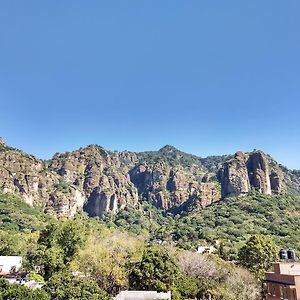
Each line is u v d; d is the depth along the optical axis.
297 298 49.94
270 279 57.56
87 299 42.28
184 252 92.38
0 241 119.75
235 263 100.75
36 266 88.19
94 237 92.38
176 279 68.06
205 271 78.88
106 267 71.56
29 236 137.88
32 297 36.38
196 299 64.62
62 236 89.38
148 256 67.81
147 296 51.69
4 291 35.34
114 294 67.94
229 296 67.88
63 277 44.41
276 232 174.75
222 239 173.50
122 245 79.25
